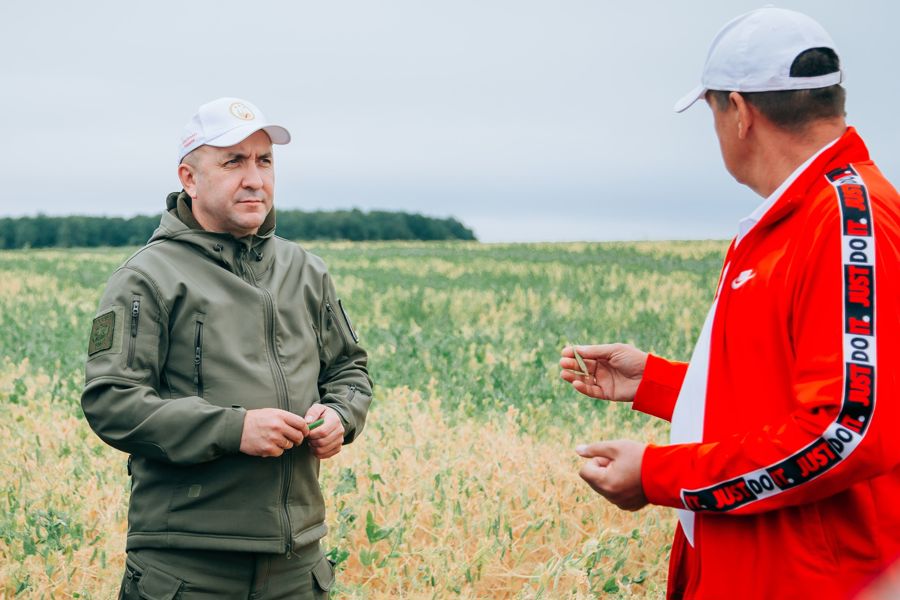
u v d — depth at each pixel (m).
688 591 2.66
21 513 5.06
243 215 3.15
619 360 3.19
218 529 3.05
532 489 5.51
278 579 3.17
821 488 2.27
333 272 27.33
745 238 2.53
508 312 16.19
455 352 10.48
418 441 6.25
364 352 3.64
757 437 2.33
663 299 18.81
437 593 4.39
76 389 8.03
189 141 3.18
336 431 3.15
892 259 2.28
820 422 2.21
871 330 2.21
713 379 2.56
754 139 2.58
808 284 2.31
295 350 3.25
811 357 2.28
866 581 2.38
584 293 19.95
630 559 5.00
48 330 12.24
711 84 2.61
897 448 2.20
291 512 3.16
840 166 2.44
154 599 3.06
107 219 71.88
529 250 42.94
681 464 2.43
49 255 40.38
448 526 4.96
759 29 2.52
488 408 7.76
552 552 4.95
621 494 2.52
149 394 2.99
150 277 3.09
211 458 2.96
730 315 2.52
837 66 2.52
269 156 3.27
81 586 4.39
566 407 7.77
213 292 3.14
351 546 4.95
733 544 2.46
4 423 6.99
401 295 18.72
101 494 5.29
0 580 4.41
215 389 3.08
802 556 2.38
